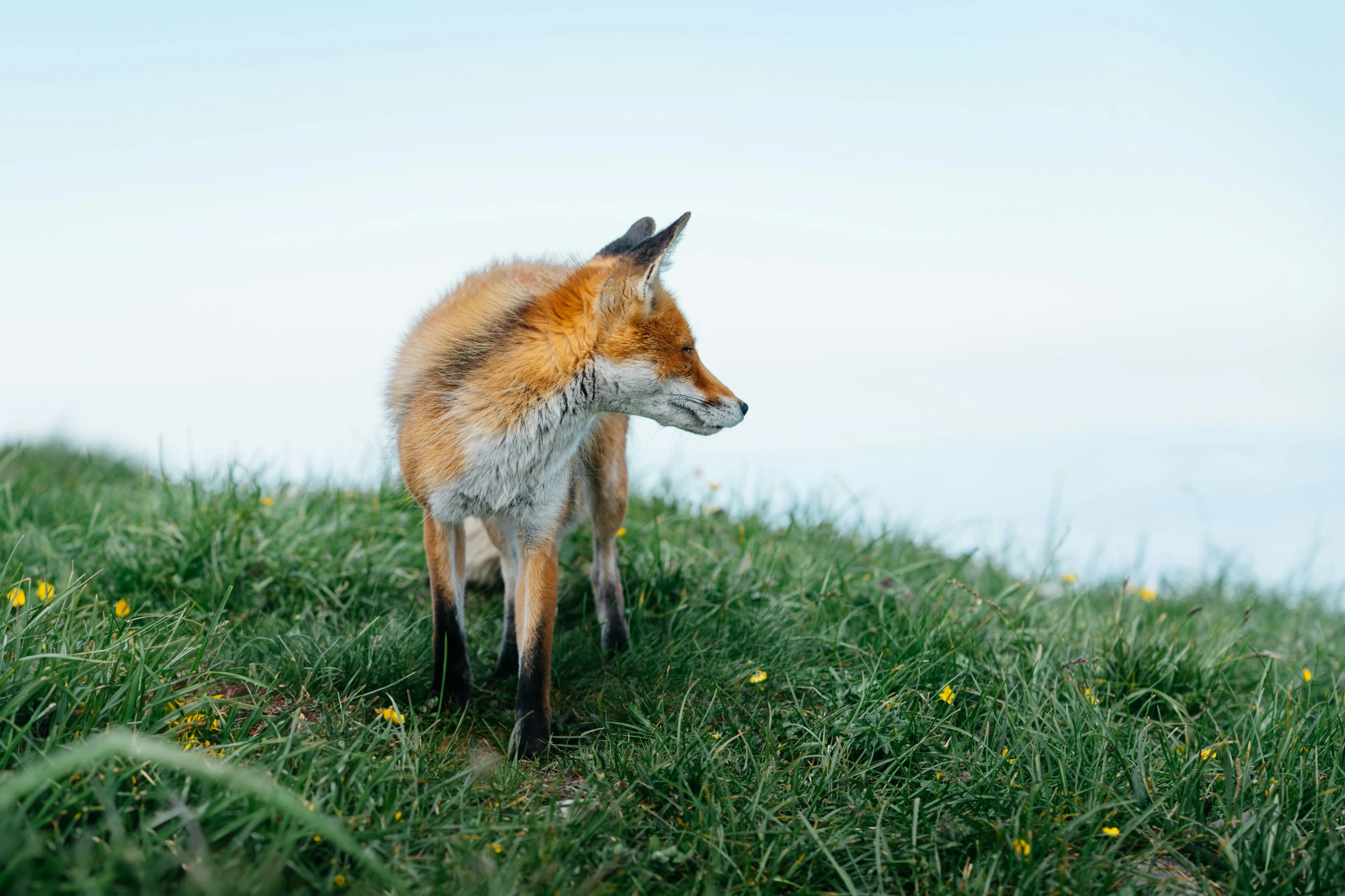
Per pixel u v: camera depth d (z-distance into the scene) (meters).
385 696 3.51
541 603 3.43
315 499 5.67
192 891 2.00
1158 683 4.04
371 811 2.46
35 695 2.57
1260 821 2.77
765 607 4.55
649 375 3.50
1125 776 3.12
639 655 3.96
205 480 5.47
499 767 3.05
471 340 3.43
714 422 3.69
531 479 3.43
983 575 6.18
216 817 2.27
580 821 2.63
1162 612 5.66
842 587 4.66
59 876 1.98
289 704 3.28
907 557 5.99
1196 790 3.00
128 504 5.50
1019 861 2.56
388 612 4.39
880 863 2.50
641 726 3.38
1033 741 3.22
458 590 3.71
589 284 3.45
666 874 2.52
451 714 3.46
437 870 2.30
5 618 2.81
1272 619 6.43
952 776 3.05
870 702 3.51
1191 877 2.71
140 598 4.09
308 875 2.15
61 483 6.08
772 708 3.52
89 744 2.26
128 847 2.06
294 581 4.50
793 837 2.63
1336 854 2.64
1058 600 5.88
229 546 4.57
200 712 2.85
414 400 3.53
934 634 4.17
